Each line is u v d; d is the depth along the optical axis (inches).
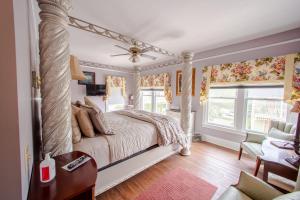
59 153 48.6
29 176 33.0
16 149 21.2
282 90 104.3
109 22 88.6
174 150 111.7
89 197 34.9
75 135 63.7
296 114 95.9
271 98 109.9
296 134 72.1
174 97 185.2
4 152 20.4
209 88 144.7
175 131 104.3
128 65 224.1
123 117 116.1
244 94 123.1
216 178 87.0
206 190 76.9
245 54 119.0
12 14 20.2
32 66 50.6
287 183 81.0
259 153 82.9
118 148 72.0
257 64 111.0
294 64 94.3
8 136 20.6
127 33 103.2
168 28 96.1
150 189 77.5
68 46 50.9
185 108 123.3
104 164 67.2
